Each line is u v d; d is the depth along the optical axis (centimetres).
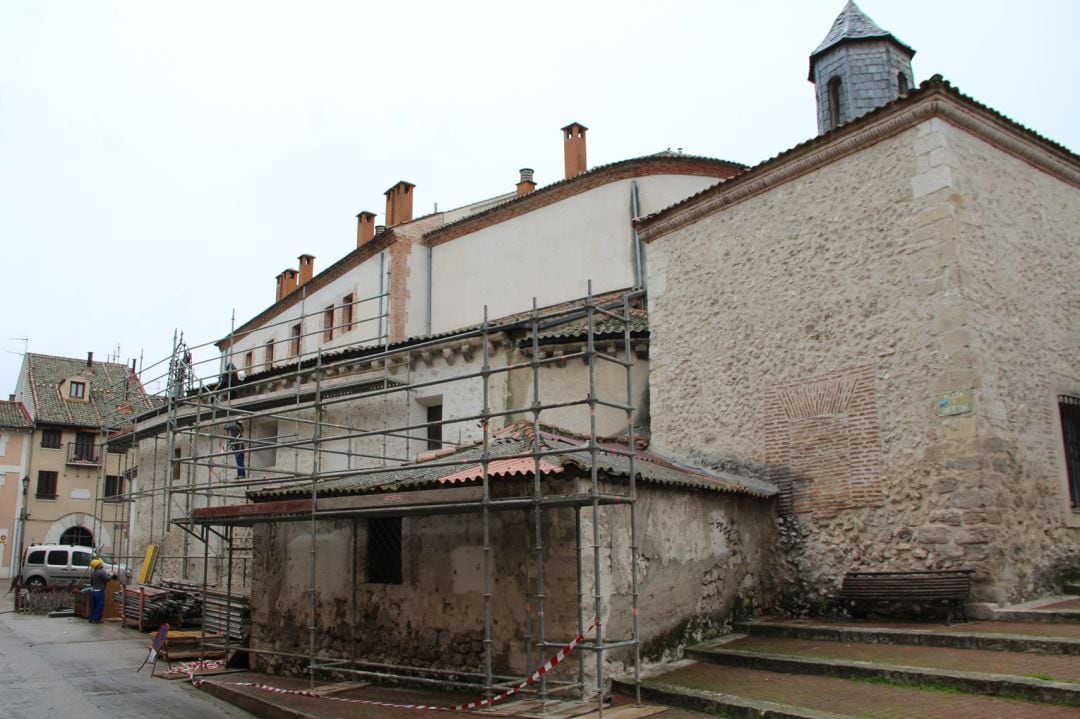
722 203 1216
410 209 2342
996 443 914
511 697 821
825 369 1059
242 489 1834
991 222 1002
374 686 946
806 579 1038
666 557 919
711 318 1212
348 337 2236
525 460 869
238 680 1034
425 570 942
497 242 1947
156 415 2125
